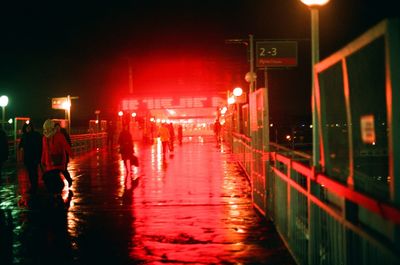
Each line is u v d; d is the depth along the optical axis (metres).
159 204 11.59
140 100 34.03
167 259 7.04
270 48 18.59
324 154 5.32
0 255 7.39
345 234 4.30
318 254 5.58
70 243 8.04
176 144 42.41
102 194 13.41
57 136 11.98
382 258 3.57
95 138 36.72
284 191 7.75
